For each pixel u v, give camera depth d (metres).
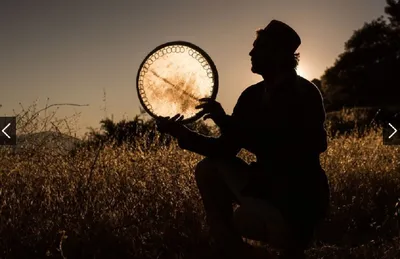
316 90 4.02
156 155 6.62
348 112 19.94
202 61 4.13
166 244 5.11
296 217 3.95
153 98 4.17
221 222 4.27
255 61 4.03
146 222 5.41
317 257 4.93
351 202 6.24
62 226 5.12
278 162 4.00
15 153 6.46
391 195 6.64
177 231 5.27
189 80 4.14
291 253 4.01
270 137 3.96
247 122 4.02
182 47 4.14
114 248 4.98
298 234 3.98
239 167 4.19
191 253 4.93
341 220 5.77
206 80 4.13
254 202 4.00
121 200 5.75
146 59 4.16
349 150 8.15
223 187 4.25
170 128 4.14
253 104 4.18
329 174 6.86
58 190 5.76
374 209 6.14
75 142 6.77
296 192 3.95
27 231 5.09
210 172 4.23
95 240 5.01
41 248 4.93
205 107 4.04
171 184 5.95
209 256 4.83
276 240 3.98
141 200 5.72
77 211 5.38
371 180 6.89
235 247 4.27
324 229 5.63
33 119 6.45
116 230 5.14
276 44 3.96
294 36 4.00
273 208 3.95
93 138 7.30
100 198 5.68
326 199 4.05
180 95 4.15
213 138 4.17
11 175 6.00
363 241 5.39
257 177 4.05
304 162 3.97
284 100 3.94
